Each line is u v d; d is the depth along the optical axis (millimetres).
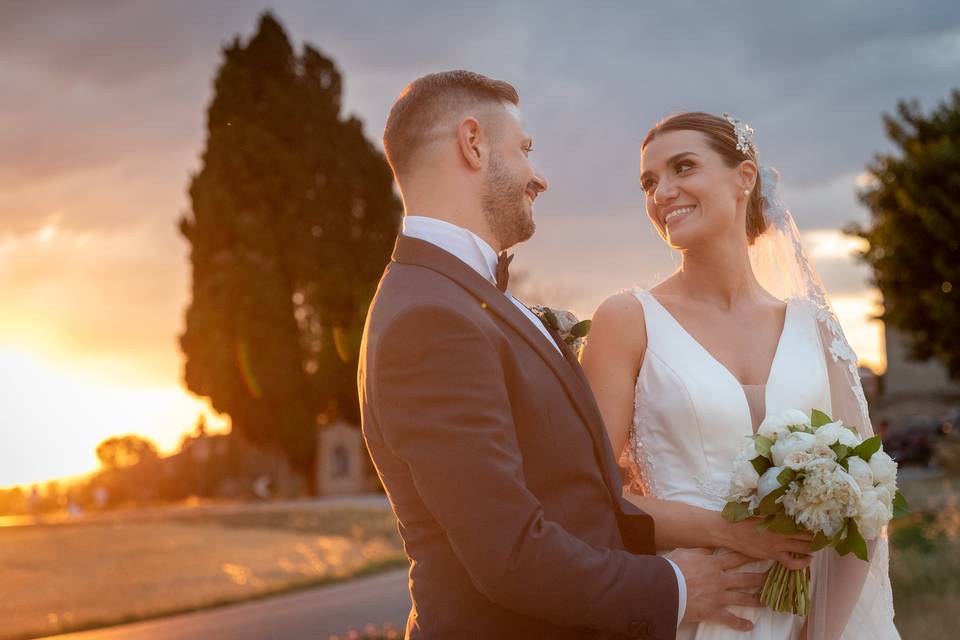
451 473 2418
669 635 2551
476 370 2490
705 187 3479
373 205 47562
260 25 47188
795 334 3559
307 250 45031
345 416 47125
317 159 46812
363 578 18578
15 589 18484
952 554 9555
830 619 3316
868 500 2914
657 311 3531
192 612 15492
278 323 44031
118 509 50250
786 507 2949
